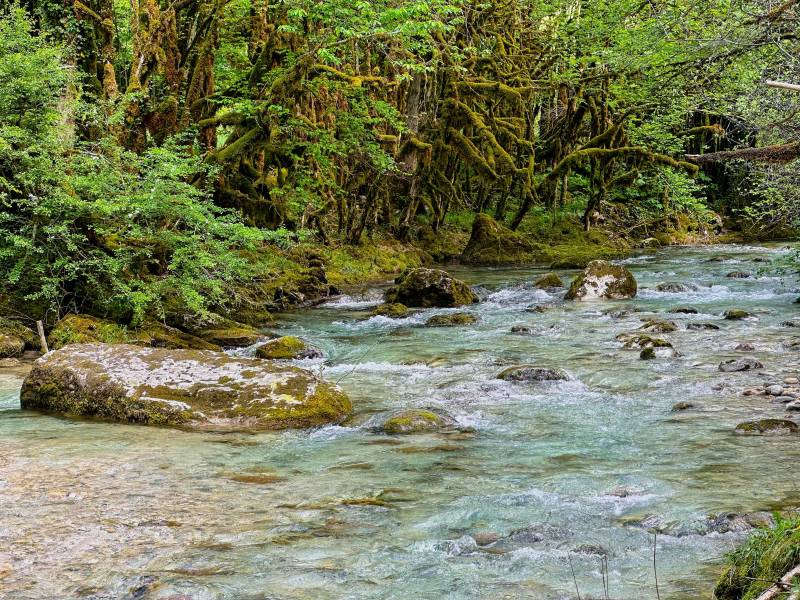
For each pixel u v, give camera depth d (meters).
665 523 4.63
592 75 27.45
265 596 3.76
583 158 26.53
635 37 13.18
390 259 23.33
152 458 6.18
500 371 9.46
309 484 5.53
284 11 19.30
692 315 14.02
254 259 17.92
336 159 23.50
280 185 20.27
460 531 4.60
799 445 6.32
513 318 14.47
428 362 10.40
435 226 27.16
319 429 7.16
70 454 6.26
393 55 22.88
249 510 4.98
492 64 26.69
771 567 3.22
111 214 12.04
